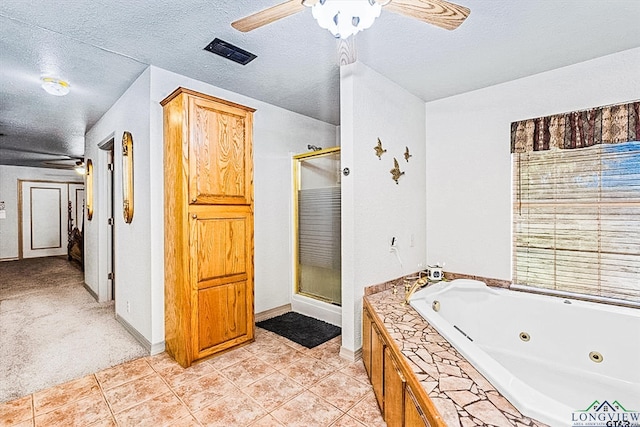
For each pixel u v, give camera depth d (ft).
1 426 5.82
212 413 6.20
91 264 14.88
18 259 25.03
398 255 9.77
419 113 10.78
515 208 9.35
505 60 8.14
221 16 6.40
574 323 7.45
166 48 7.69
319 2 4.25
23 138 16.40
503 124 9.52
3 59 8.23
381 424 5.88
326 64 8.57
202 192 8.20
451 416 3.63
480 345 8.52
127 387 7.08
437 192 10.89
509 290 8.90
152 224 8.63
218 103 8.54
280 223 12.34
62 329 10.44
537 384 7.01
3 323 11.00
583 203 8.28
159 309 8.77
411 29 6.76
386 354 5.87
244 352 8.83
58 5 6.03
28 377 7.48
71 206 27.55
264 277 11.76
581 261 8.33
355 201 8.29
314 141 13.71
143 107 8.98
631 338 6.75
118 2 5.95
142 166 9.09
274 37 7.20
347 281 8.47
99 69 8.82
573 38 7.10
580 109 8.23
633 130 7.45
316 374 7.66
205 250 8.27
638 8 6.01
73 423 5.90
